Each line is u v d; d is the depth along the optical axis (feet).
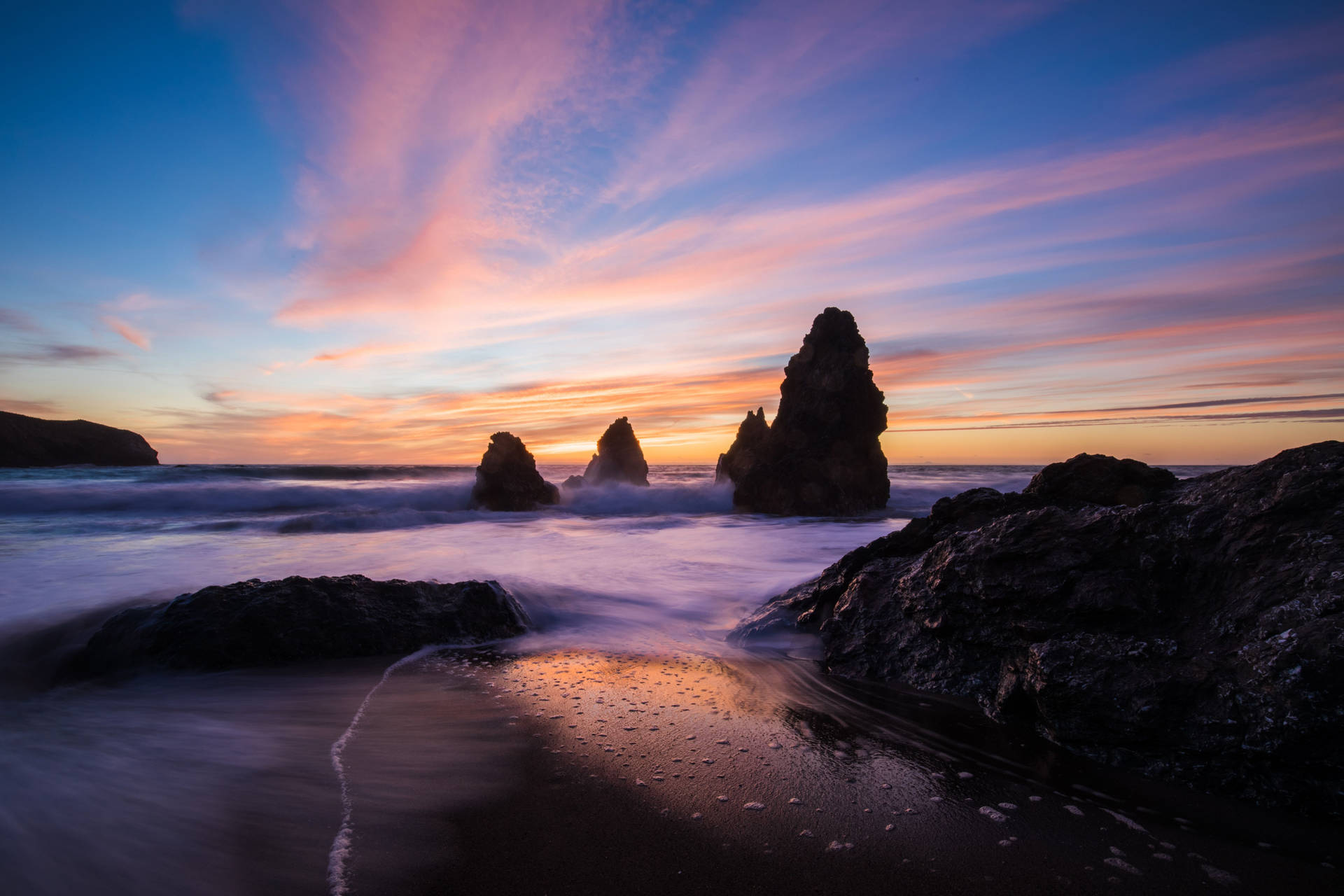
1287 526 11.86
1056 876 8.54
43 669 17.99
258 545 39.60
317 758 12.17
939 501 21.47
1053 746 12.92
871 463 74.08
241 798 10.41
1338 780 9.52
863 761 12.27
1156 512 13.80
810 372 74.69
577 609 25.25
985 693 15.42
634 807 10.49
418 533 51.03
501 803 10.60
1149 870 8.63
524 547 41.60
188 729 13.51
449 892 8.18
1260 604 11.26
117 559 32.99
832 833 9.70
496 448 72.79
